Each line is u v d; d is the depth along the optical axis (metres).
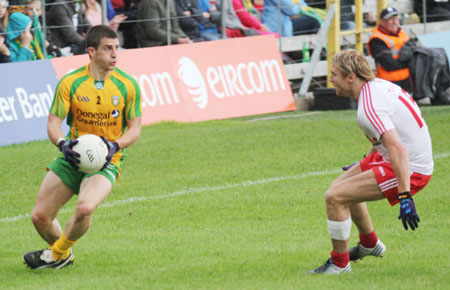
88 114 19.89
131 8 58.12
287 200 29.25
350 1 67.69
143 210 28.27
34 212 19.75
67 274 19.69
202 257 21.30
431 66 60.38
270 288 17.80
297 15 66.19
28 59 52.06
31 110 45.78
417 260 20.53
